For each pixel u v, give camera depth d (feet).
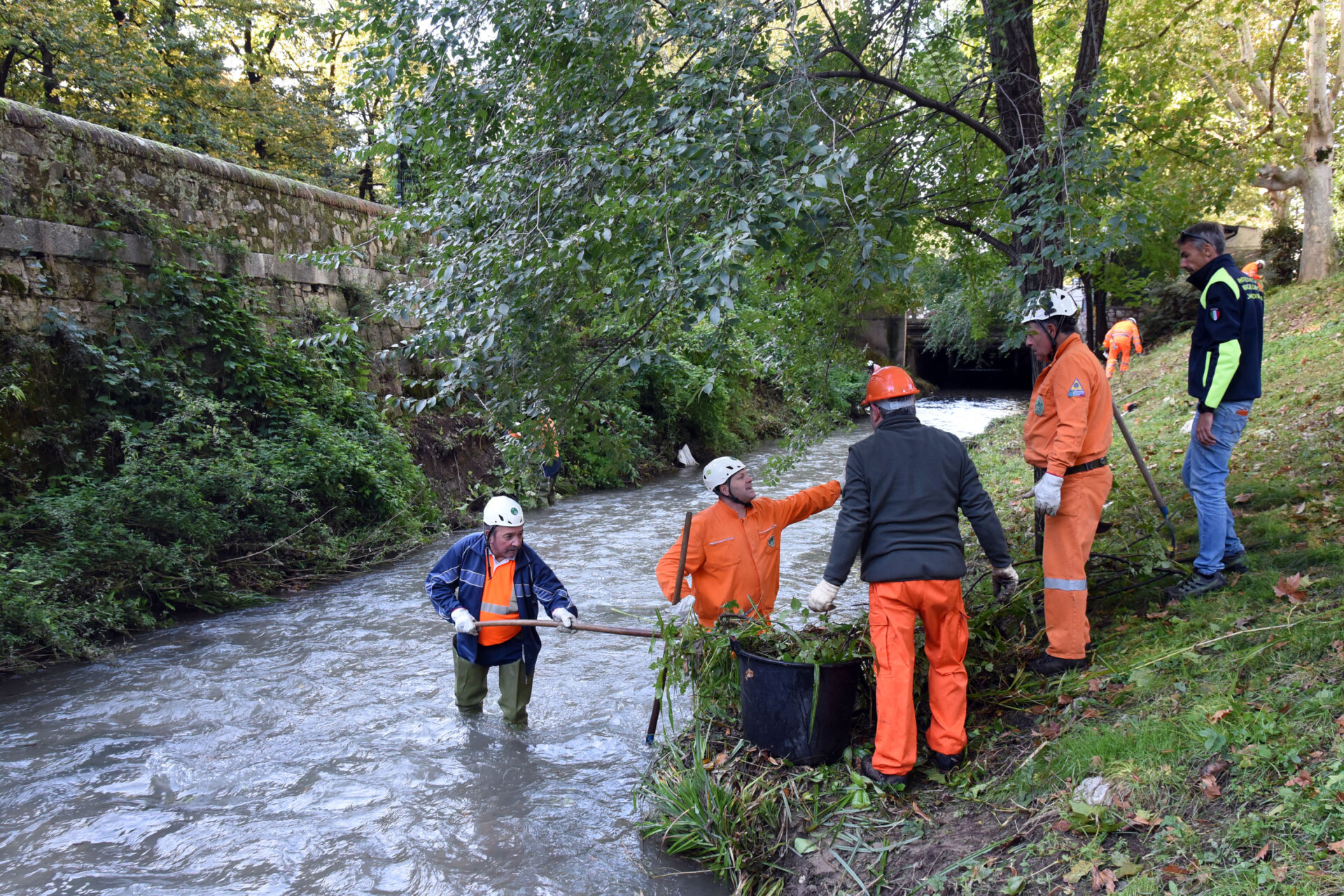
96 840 12.69
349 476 32.37
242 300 32.78
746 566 14.51
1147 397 40.37
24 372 24.94
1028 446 13.53
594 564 29.60
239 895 11.31
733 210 10.98
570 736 15.98
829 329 19.12
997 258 19.79
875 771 11.55
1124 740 10.37
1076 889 8.71
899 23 16.99
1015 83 16.29
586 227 11.48
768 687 12.10
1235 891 7.79
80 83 47.62
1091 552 16.49
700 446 57.82
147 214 29.14
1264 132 25.95
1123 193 15.39
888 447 11.59
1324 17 58.85
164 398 28.45
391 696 18.16
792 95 12.23
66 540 22.90
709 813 11.67
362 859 12.10
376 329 40.19
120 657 21.04
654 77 13.65
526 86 13.79
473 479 41.45
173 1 55.57
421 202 15.85
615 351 14.97
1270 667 10.84
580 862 11.84
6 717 17.46
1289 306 50.85
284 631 22.91
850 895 9.89
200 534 25.64
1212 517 13.73
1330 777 8.49
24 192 25.77
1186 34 35.73
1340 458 19.03
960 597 11.64
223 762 15.24
